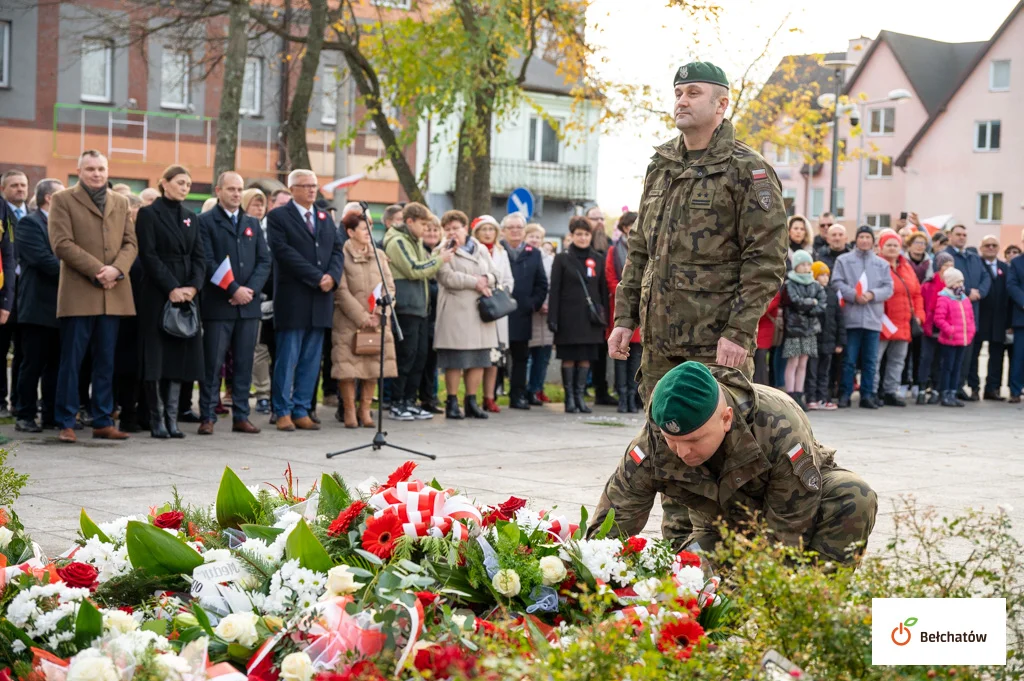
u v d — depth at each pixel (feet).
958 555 17.54
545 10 66.69
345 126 79.30
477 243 38.78
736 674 8.66
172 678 8.87
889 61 185.57
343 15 74.38
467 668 8.79
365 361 35.09
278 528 12.09
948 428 40.70
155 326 30.94
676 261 16.03
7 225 32.42
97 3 108.68
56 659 9.10
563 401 46.16
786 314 44.04
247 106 117.80
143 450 29.35
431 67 65.92
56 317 32.17
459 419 38.73
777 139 102.89
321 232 33.94
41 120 109.09
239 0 66.03
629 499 13.11
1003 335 53.93
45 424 33.14
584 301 41.11
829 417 43.68
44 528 19.44
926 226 64.39
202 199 116.47
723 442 12.39
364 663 9.09
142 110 113.50
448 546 11.01
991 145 174.19
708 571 11.84
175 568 11.12
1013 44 171.01
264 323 37.73
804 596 8.60
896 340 48.85
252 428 33.50
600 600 10.37
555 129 76.95
